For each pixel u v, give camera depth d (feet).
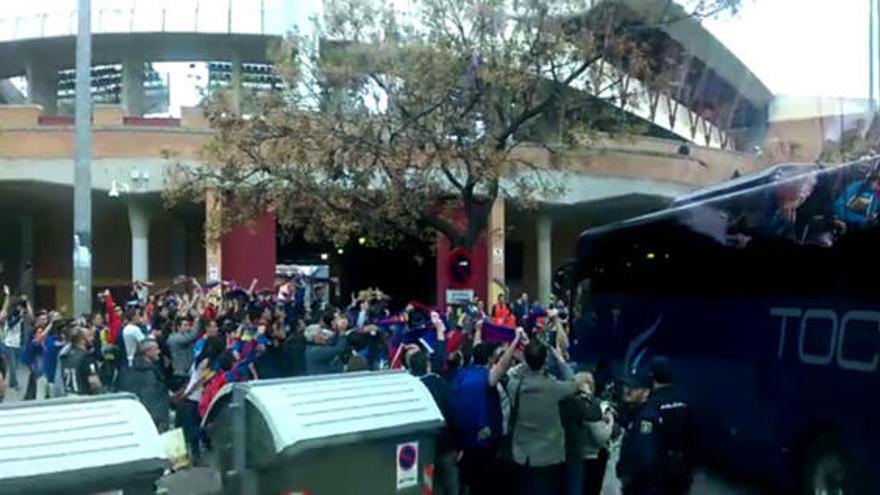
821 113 63.31
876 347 26.99
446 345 38.22
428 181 68.13
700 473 35.04
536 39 66.39
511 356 25.14
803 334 30.32
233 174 70.03
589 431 27.02
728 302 34.86
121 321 51.13
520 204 78.07
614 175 98.48
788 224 31.22
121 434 15.74
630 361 43.04
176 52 144.15
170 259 125.90
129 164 99.09
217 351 34.27
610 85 69.72
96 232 125.49
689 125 99.30
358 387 19.77
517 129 70.18
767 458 31.99
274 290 82.84
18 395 59.31
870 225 27.32
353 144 67.10
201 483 18.84
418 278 147.54
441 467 24.73
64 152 100.17
